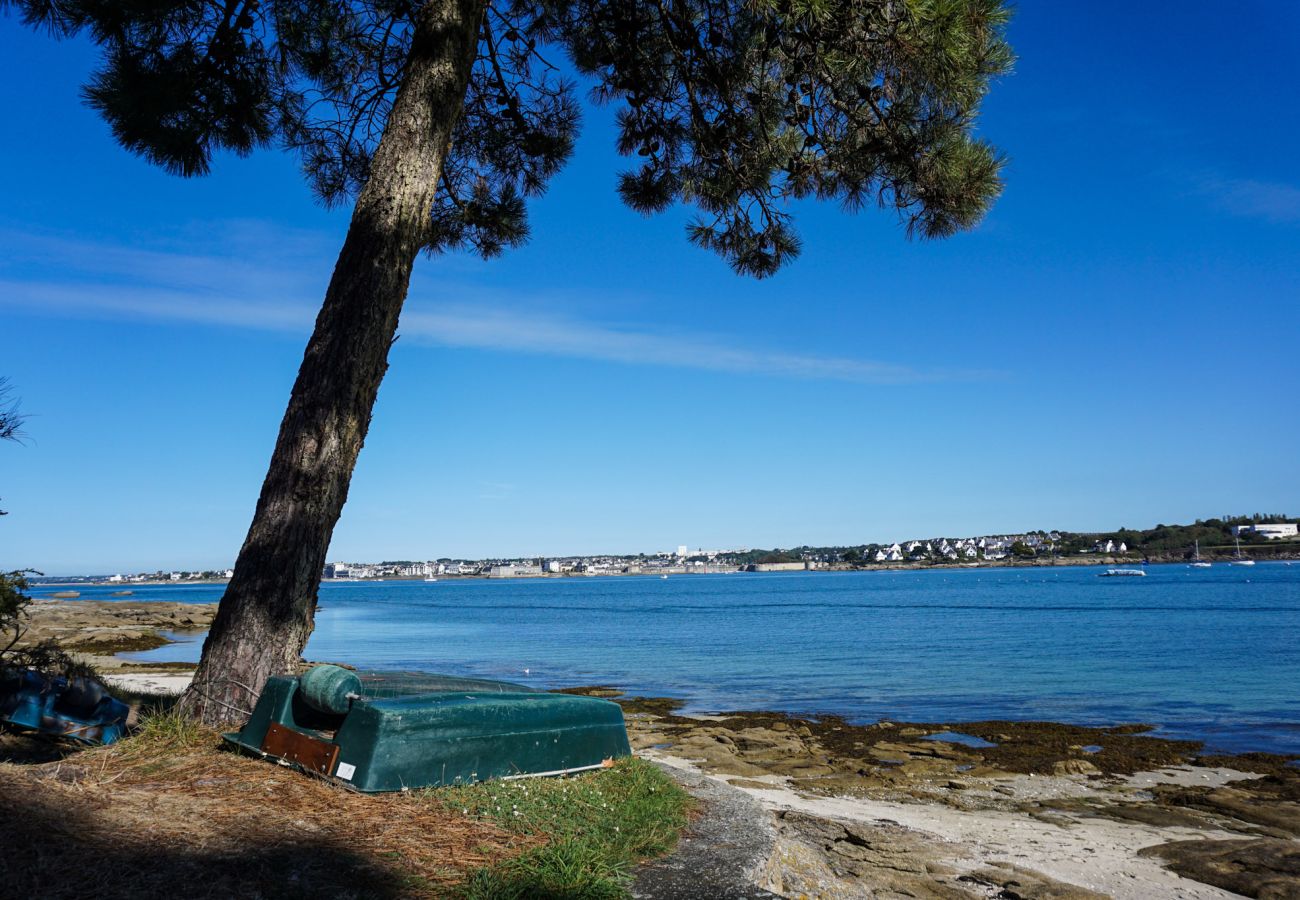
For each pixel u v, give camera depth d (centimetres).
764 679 2534
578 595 15538
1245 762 1315
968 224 853
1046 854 804
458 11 699
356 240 650
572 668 2836
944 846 802
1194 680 2381
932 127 827
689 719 1772
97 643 3388
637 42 917
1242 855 797
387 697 504
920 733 1602
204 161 910
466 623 6153
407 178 663
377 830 404
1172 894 695
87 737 620
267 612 591
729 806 552
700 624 5772
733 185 988
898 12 736
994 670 2719
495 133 1028
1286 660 2867
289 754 492
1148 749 1433
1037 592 11538
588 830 436
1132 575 19500
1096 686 2297
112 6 811
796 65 793
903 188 878
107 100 827
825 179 930
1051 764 1323
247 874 347
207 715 569
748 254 1033
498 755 496
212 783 455
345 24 966
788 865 524
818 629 5047
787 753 1400
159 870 341
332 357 628
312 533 612
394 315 659
